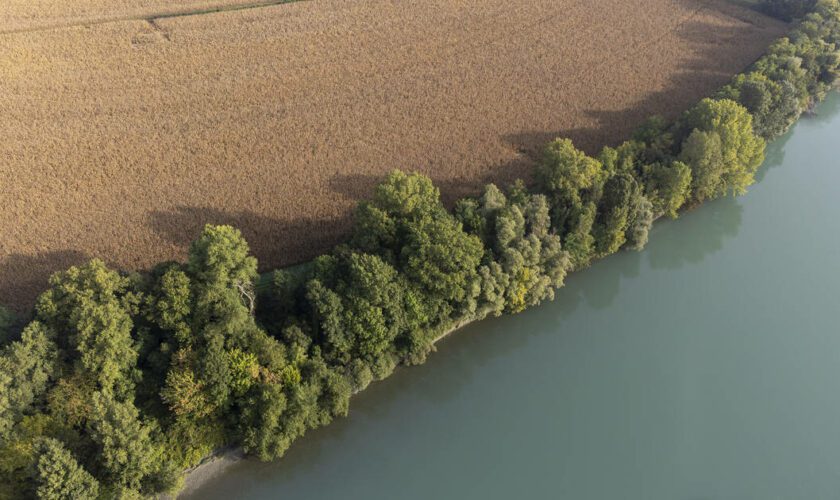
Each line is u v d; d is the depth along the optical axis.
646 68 136.88
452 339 87.75
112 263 84.44
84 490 58.84
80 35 123.56
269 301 78.88
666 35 149.00
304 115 112.25
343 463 75.00
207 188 96.69
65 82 111.88
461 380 85.81
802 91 126.69
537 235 88.50
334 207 96.38
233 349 69.50
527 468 76.12
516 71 130.75
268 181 99.19
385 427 79.06
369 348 75.62
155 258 85.81
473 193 102.00
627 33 148.00
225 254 69.81
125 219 90.50
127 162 98.94
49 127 102.94
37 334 64.38
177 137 104.44
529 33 143.38
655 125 108.94
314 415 72.69
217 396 67.31
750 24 157.38
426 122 114.69
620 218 93.69
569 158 92.38
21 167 95.88
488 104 120.88
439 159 107.31
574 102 124.44
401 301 76.94
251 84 117.00
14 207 90.06
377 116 114.31
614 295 100.75
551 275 89.44
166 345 68.31
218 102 112.19
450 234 79.44
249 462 71.62
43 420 62.44
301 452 74.56
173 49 122.88
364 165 104.31
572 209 92.19
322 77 121.31
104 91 111.12
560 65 134.50
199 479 69.00
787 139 134.38
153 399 68.50
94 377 65.50
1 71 112.25
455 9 147.62
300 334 73.75
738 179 108.06
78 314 65.06
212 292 68.69
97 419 61.19
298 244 90.25
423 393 83.50
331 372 73.25
